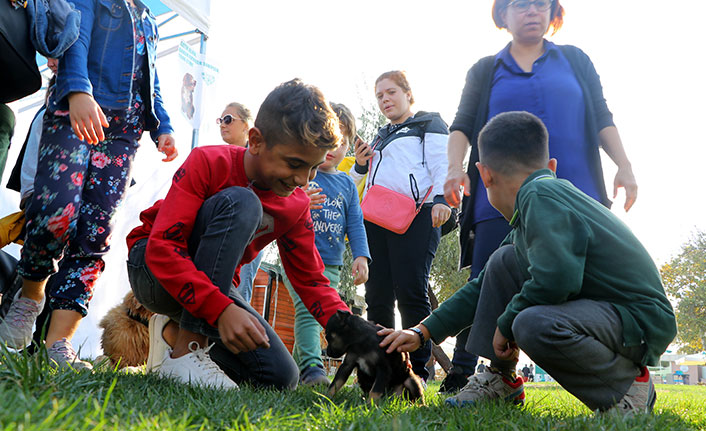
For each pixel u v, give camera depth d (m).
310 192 4.19
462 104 4.02
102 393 1.74
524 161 2.79
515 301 2.50
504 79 3.88
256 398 2.15
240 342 2.41
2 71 2.85
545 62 3.85
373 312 4.85
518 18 3.84
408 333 2.77
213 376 2.56
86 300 3.30
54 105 3.21
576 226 2.40
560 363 2.33
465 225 3.86
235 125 5.18
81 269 3.32
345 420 1.73
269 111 2.44
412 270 4.63
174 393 2.07
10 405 1.21
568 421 2.03
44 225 3.12
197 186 2.67
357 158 5.08
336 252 4.59
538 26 3.82
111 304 6.57
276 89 2.49
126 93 3.54
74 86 3.09
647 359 2.33
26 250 3.18
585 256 2.39
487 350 2.75
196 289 2.44
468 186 3.78
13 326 3.15
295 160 2.46
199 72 7.46
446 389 4.07
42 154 3.24
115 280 6.66
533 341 2.34
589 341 2.28
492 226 3.62
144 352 4.82
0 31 2.69
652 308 2.33
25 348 1.71
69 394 1.59
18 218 3.83
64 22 3.02
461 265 3.91
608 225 2.46
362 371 2.77
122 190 3.56
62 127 3.23
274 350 2.93
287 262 3.11
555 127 3.64
